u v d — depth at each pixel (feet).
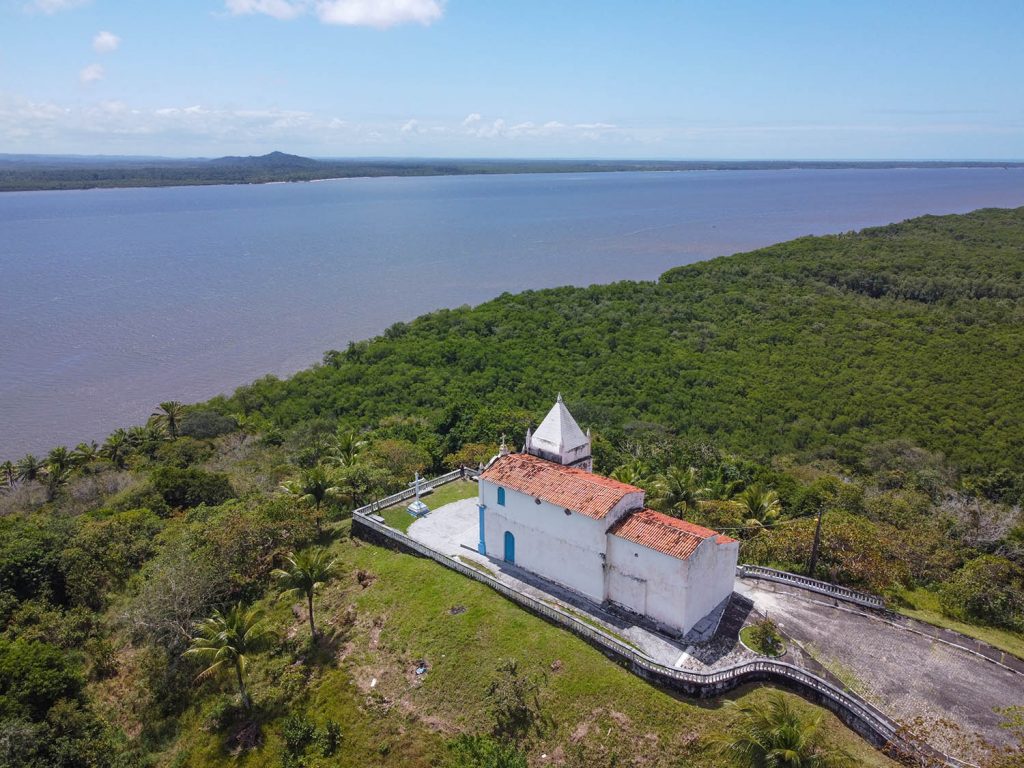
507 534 135.03
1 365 354.95
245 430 256.52
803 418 261.44
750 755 84.53
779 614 117.60
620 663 107.24
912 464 222.07
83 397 317.01
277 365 361.30
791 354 320.50
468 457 187.93
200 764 107.45
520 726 101.60
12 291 508.94
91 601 142.41
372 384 293.64
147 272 596.70
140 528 160.56
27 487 211.82
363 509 158.40
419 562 139.03
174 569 130.00
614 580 119.96
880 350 316.60
